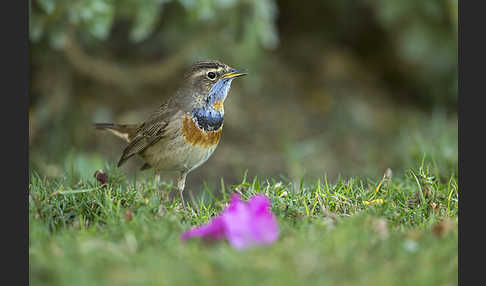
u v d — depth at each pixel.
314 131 16.59
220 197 12.27
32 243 7.00
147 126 10.46
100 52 15.90
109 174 9.44
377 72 19.02
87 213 8.27
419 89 18.23
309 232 6.99
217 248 6.56
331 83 18.42
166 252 6.46
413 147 12.65
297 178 13.30
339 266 6.02
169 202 9.05
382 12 16.34
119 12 13.50
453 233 7.14
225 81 10.29
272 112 17.20
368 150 15.74
